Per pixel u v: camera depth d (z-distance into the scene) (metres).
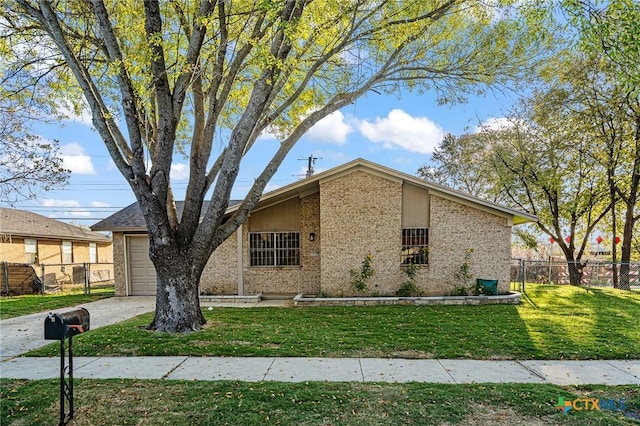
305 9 7.52
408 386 4.43
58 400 4.09
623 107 14.40
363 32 8.15
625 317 8.52
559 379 4.70
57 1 7.02
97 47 7.71
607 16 4.38
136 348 6.12
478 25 8.49
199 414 3.72
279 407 3.87
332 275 11.62
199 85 7.68
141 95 6.67
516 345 6.17
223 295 12.46
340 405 3.91
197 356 5.73
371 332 7.14
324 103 10.27
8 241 16.80
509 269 11.43
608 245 21.28
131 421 3.59
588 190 17.30
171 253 7.30
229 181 7.39
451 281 11.50
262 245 12.83
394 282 11.55
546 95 15.72
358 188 11.63
